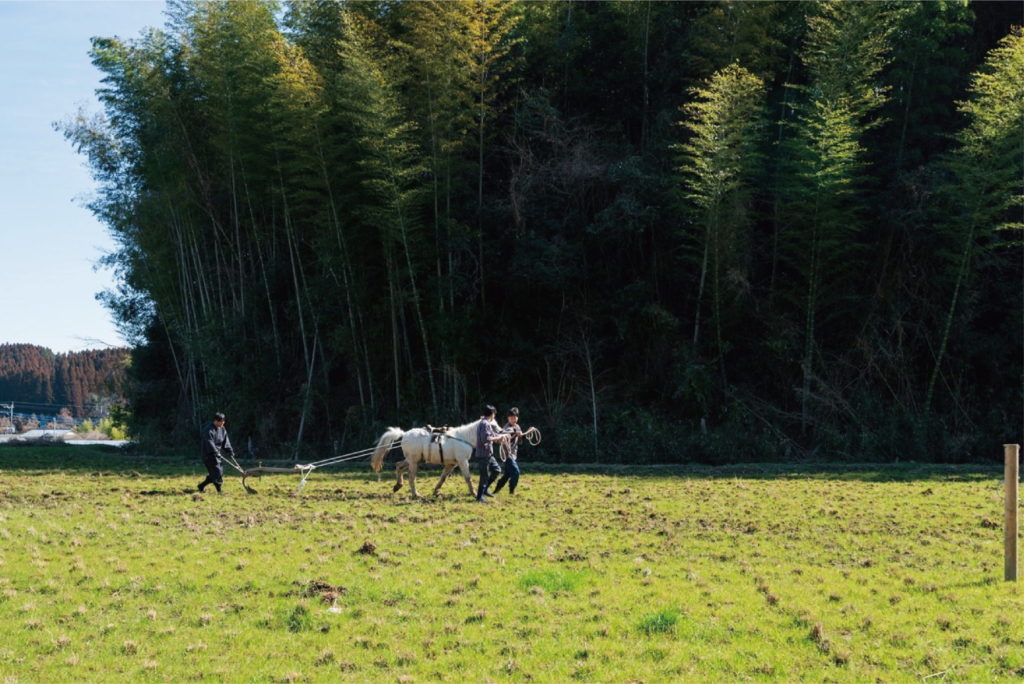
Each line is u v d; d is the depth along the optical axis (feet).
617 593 31.99
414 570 35.86
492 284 108.17
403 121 97.50
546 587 32.91
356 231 104.63
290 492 62.23
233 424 111.75
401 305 102.99
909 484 64.75
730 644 27.07
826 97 92.17
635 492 61.11
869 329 100.53
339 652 26.96
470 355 102.06
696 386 95.81
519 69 112.16
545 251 101.14
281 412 112.68
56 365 273.75
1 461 92.89
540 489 63.62
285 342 117.50
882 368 98.12
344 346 104.94
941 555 38.17
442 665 25.73
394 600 31.65
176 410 129.39
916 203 97.25
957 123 106.01
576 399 104.58
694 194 97.25
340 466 90.53
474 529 45.16
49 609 31.04
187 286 122.11
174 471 83.20
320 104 96.58
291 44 106.63
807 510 51.03
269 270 116.16
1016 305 97.91
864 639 27.25
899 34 103.45
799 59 111.34
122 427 152.35
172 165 111.55
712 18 104.73
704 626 28.37
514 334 106.63
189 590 33.50
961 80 107.65
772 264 104.88
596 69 116.47
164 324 129.18
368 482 70.23
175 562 37.68
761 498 56.90
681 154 104.47
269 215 119.24
